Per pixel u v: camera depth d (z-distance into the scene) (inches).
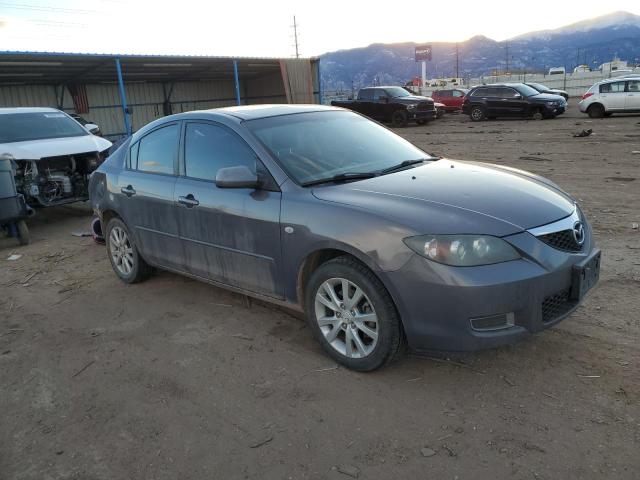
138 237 201.5
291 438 113.5
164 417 124.8
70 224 353.4
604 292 174.1
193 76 1159.6
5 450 117.6
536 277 117.0
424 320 119.8
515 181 147.5
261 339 160.1
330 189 142.3
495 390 125.0
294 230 140.2
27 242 301.1
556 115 942.4
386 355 129.0
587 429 109.2
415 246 118.6
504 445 106.4
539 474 98.1
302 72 1165.1
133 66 941.2
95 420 126.0
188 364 148.6
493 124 909.8
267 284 154.1
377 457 105.9
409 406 121.4
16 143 346.3
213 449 112.1
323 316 142.3
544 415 114.7
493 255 116.3
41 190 337.7
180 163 180.9
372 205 130.0
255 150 155.4
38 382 145.6
